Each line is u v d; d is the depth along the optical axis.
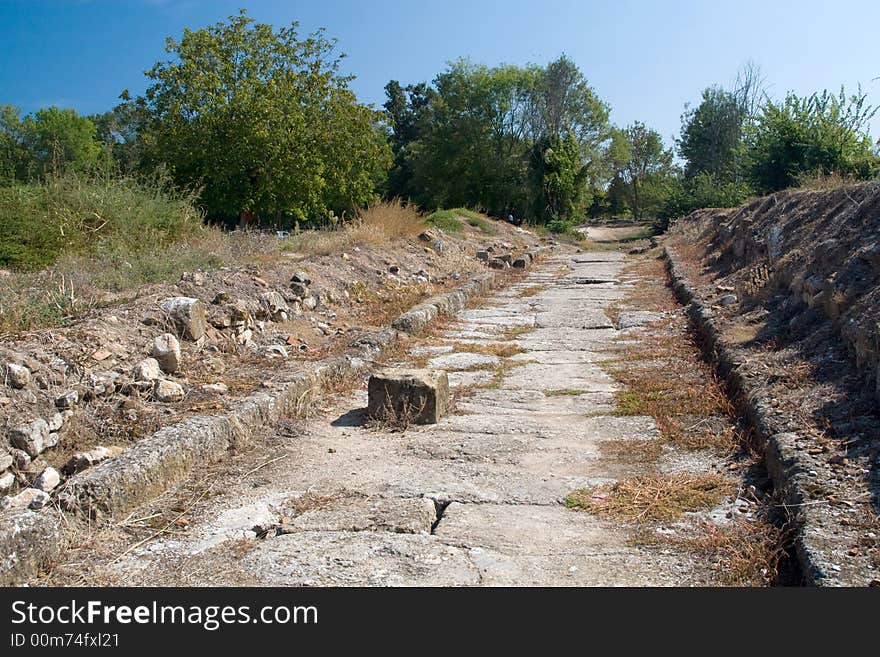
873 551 3.04
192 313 6.40
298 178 24.94
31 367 4.78
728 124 34.66
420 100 61.06
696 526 3.73
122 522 3.81
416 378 5.64
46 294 6.39
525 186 41.50
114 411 4.92
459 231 19.25
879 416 4.30
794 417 4.61
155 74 25.02
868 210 6.92
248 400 5.34
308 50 26.94
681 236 19.84
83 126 44.09
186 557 3.50
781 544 3.38
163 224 10.11
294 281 8.84
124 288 7.36
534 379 6.96
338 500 4.16
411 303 10.03
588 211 65.12
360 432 5.45
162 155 24.53
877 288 5.34
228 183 24.61
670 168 61.12
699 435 5.11
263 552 3.53
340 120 27.12
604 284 13.49
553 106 43.41
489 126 44.38
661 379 6.66
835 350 5.46
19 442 4.22
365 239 12.91
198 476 4.45
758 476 4.30
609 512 3.94
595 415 5.77
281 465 4.72
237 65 25.50
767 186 19.17
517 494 4.22
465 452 4.95
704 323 8.02
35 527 3.38
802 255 7.75
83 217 9.20
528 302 11.64
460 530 3.75
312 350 7.29
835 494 3.53
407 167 51.94
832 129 18.38
